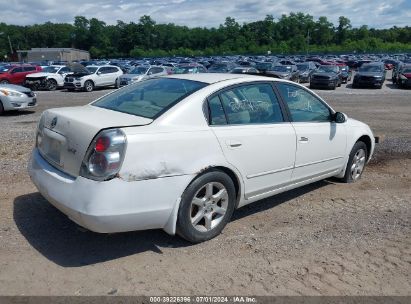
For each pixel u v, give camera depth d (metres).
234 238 4.15
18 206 4.77
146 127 3.55
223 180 3.99
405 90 26.06
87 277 3.39
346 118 5.70
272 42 144.00
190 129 3.76
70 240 3.99
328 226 4.52
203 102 3.93
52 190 3.63
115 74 27.08
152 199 3.50
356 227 4.51
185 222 3.78
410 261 3.80
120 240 4.02
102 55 143.75
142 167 3.42
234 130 4.06
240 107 4.23
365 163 6.31
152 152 3.47
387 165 7.16
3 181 5.68
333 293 3.27
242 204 4.34
